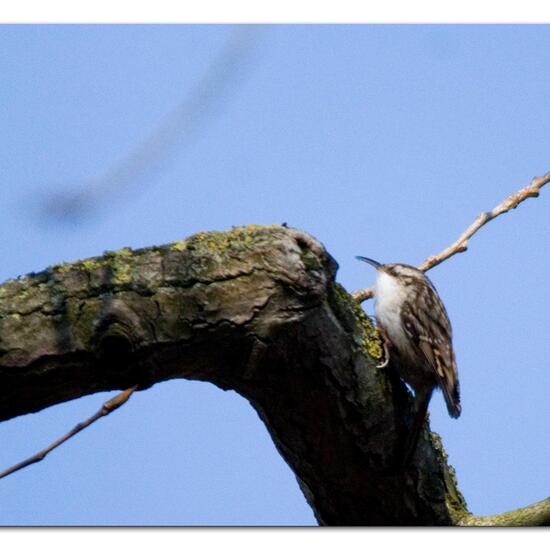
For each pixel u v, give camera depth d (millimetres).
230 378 6027
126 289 5516
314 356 5887
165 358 5605
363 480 6508
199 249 5719
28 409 5555
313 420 6180
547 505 7180
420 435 6637
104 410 4344
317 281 5738
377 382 6262
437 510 6715
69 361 5383
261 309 5660
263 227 5977
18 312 5383
